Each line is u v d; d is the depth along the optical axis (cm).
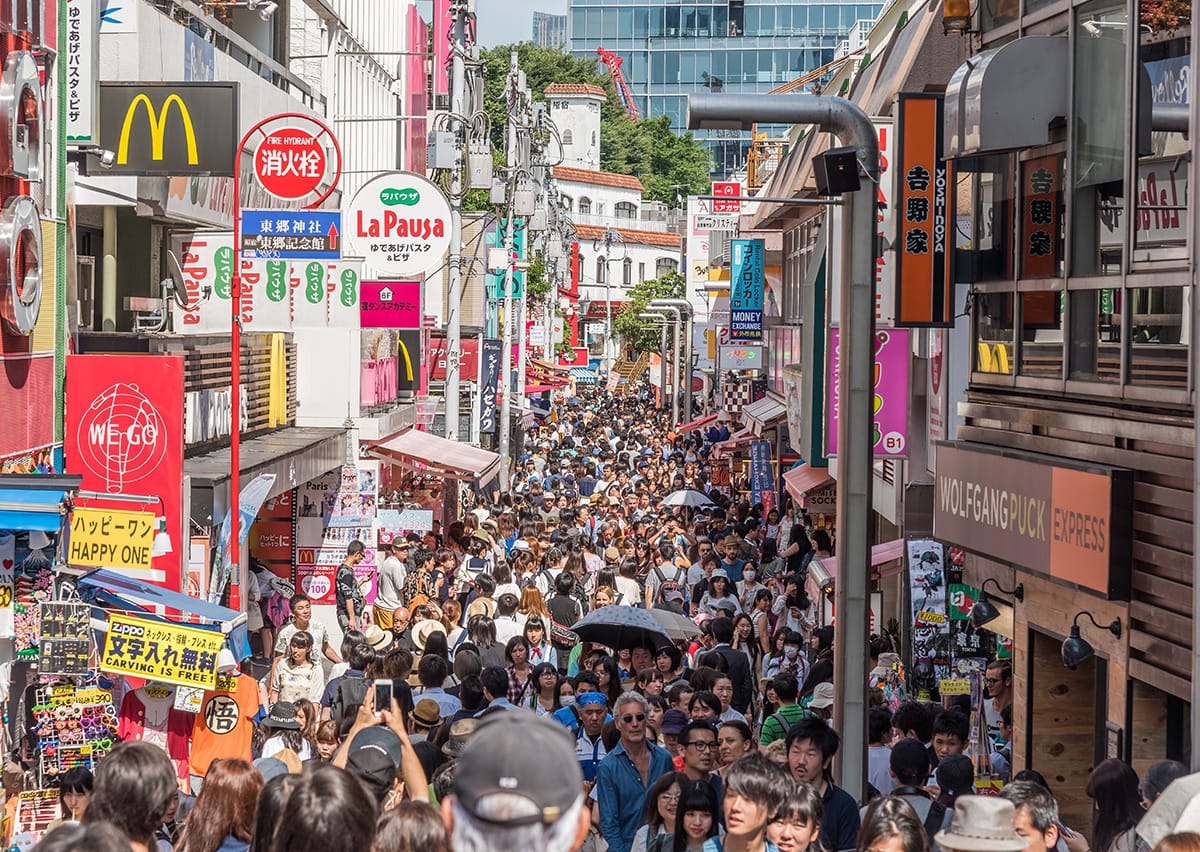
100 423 1978
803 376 3438
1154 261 1459
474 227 6538
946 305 1980
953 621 2156
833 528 4084
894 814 805
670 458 7269
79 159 2075
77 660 1523
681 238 16225
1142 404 1485
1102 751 1672
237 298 2062
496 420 6103
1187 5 1386
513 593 2359
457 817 473
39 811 1487
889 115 2870
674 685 1705
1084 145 1648
